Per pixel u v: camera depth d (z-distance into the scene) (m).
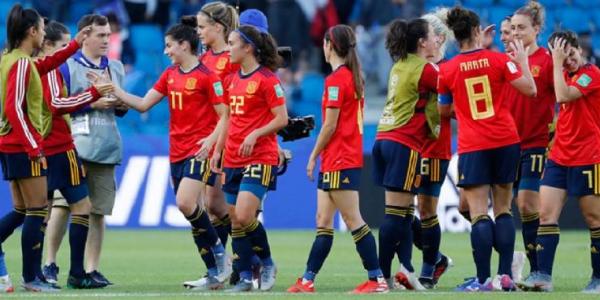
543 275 36.59
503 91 36.25
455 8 36.44
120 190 70.00
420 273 42.44
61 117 38.59
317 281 42.06
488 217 36.56
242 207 36.28
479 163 36.22
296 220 69.69
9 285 36.88
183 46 38.38
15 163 36.47
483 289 36.28
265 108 36.38
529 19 39.03
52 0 84.31
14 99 35.62
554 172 36.69
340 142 35.94
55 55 37.81
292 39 82.06
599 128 36.16
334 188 36.00
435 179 39.12
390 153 36.81
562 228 69.75
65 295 34.66
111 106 40.81
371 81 83.31
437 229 39.50
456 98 36.56
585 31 83.50
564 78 36.00
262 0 81.94
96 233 41.00
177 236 65.81
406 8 82.62
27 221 36.91
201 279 39.69
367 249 36.12
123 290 37.81
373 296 33.97
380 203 68.00
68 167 38.56
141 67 81.25
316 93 80.88
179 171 38.94
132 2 82.44
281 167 40.41
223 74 39.84
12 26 36.00
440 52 39.75
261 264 37.81
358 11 86.38
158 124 78.81
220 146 37.84
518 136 36.53
